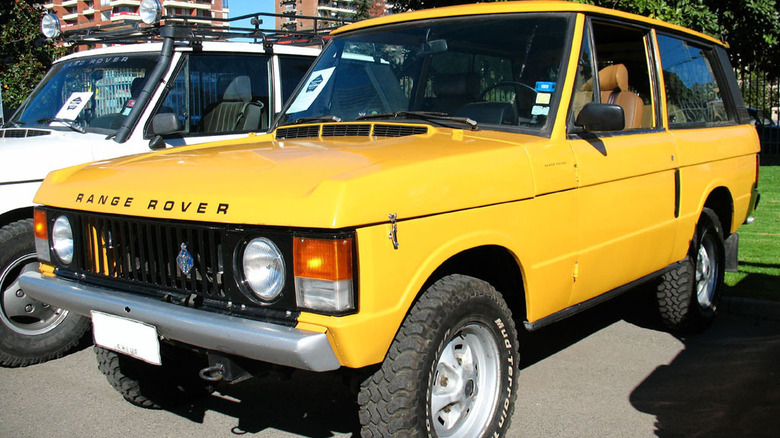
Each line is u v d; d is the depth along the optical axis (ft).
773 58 49.32
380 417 9.14
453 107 12.96
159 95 18.15
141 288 10.03
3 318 15.19
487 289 10.36
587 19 13.01
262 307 8.85
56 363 15.94
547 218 11.34
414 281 9.13
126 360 12.34
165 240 9.76
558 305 12.03
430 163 9.57
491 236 10.26
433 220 9.37
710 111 17.67
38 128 18.04
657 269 15.17
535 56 12.59
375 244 8.63
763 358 15.61
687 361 15.60
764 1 43.21
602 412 13.01
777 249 24.20
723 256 17.99
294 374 15.12
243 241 8.91
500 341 10.66
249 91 20.30
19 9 36.27
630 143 13.52
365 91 14.08
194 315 9.05
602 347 16.58
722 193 17.63
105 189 10.50
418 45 13.87
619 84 14.71
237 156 10.84
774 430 12.17
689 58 16.85
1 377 15.06
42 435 12.30
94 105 18.89
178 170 10.32
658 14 35.50
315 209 8.36
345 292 8.36
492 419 10.66
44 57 36.63
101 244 10.54
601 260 12.77
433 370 9.43
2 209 15.10
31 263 15.60
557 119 11.87
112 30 22.21
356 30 15.16
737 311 18.89
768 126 54.85
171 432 12.46
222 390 14.29
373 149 10.46
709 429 12.27
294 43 24.25
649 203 14.03
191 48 19.01
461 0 39.93
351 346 8.46
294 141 12.37
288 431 12.47
